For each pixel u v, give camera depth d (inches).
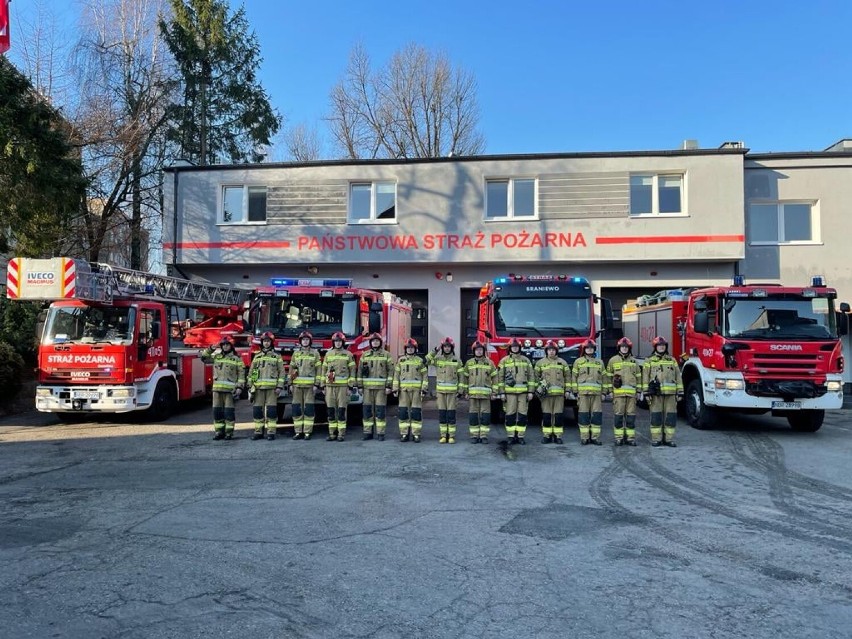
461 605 164.1
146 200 940.6
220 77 1147.3
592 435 410.9
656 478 315.9
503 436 442.6
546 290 470.9
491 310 474.3
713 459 364.5
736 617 158.1
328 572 186.5
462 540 216.7
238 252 768.9
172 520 238.8
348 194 761.6
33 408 584.7
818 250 729.6
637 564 194.9
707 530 230.8
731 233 709.9
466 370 415.8
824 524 239.8
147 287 519.8
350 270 778.8
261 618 156.0
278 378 427.5
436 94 1441.9
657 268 740.7
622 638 146.6
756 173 735.7
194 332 636.1
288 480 306.0
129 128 776.9
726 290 445.7
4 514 248.2
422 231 746.8
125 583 177.9
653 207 731.4
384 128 1456.7
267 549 206.7
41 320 476.1
